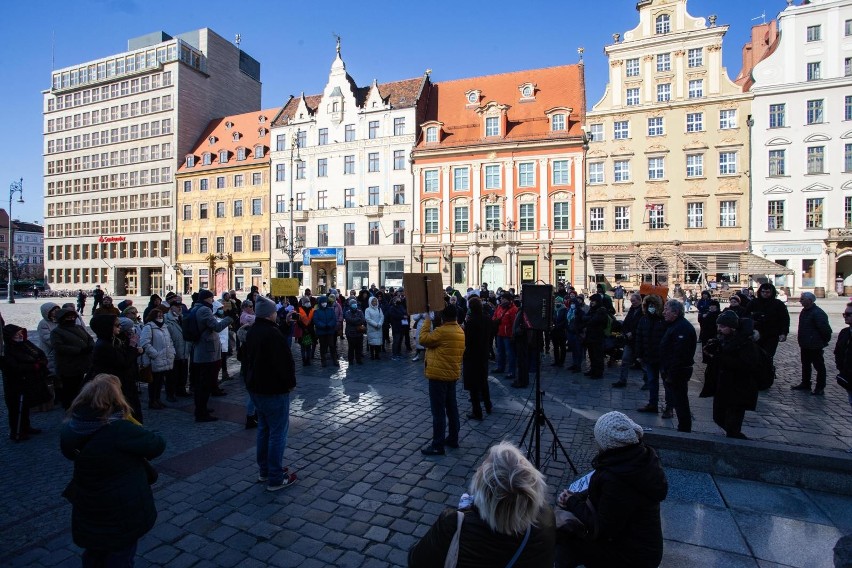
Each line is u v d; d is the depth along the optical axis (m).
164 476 5.52
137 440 3.10
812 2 33.84
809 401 8.58
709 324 11.91
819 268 33.47
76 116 59.03
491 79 44.34
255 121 52.25
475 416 7.73
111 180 56.44
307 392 9.65
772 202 34.34
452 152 40.47
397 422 7.61
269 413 5.13
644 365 9.33
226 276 49.16
